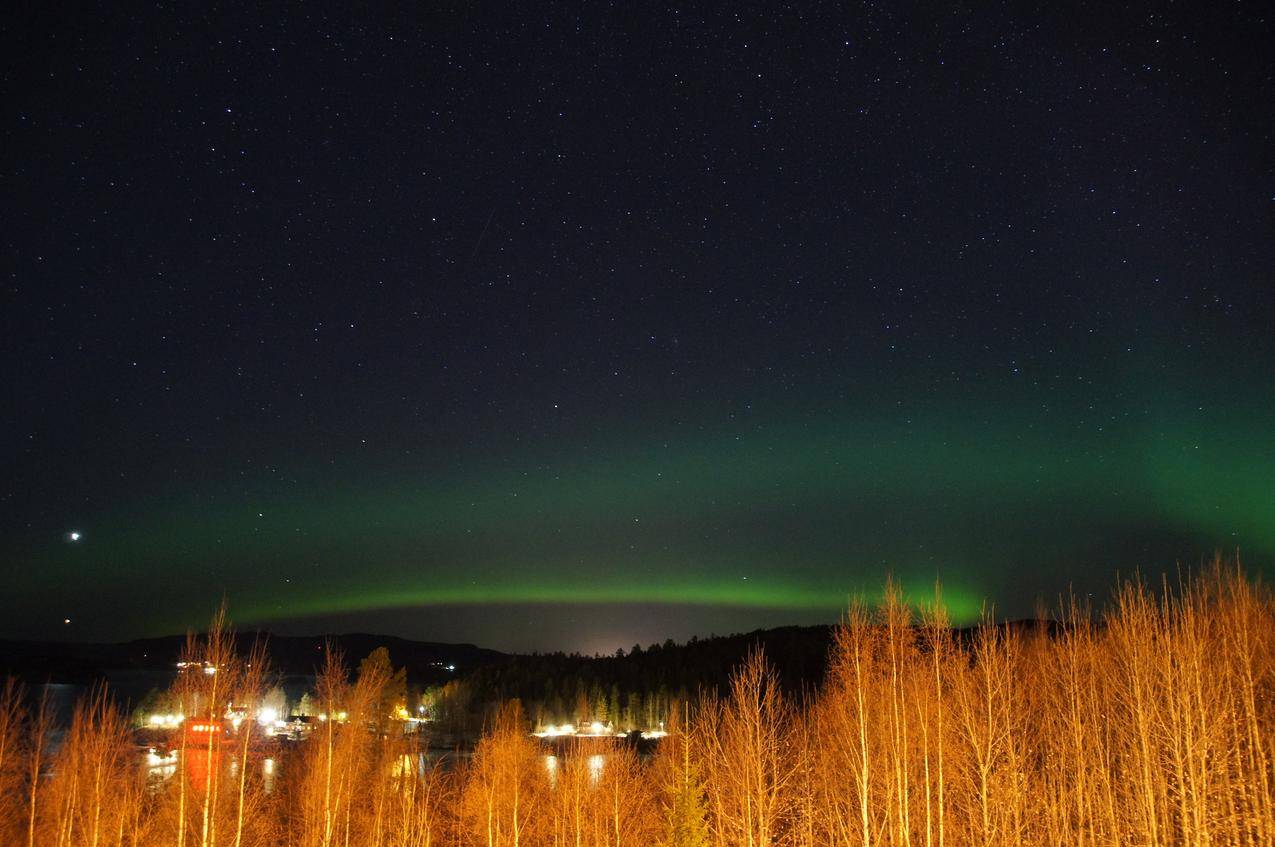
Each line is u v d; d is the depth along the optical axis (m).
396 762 50.00
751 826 34.25
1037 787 38.19
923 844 35.53
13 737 35.53
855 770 34.84
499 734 61.38
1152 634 36.59
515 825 47.47
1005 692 37.09
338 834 42.34
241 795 34.03
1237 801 34.72
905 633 36.69
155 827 35.47
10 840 34.28
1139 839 34.81
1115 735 39.75
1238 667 36.47
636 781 49.81
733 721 38.91
